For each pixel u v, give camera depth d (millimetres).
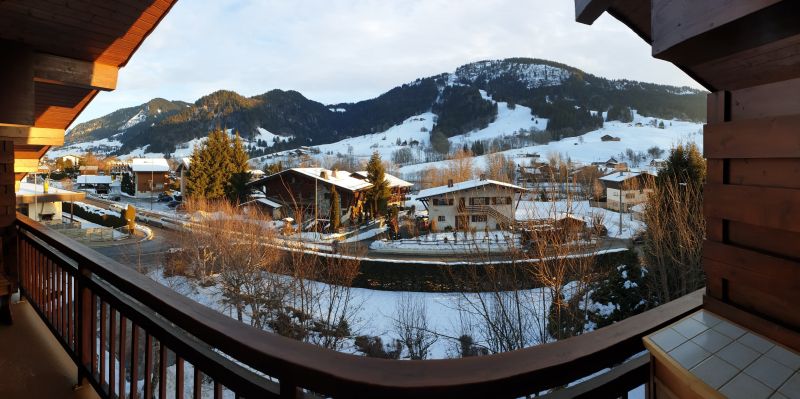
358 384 893
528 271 11523
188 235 15695
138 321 1686
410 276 14805
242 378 1123
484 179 27984
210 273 15078
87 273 2244
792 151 1054
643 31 1908
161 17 4625
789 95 1095
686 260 11312
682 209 11633
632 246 13477
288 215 27047
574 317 10109
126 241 21156
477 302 12586
